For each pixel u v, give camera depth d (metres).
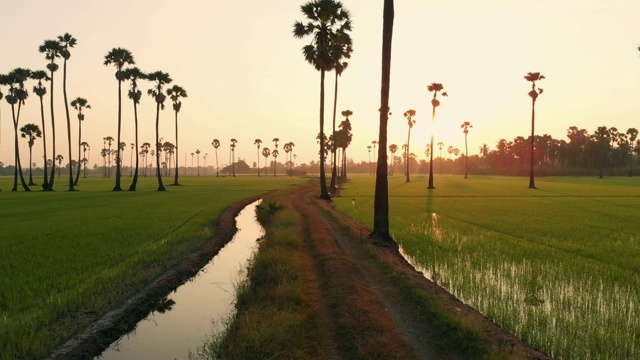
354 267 14.58
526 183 99.94
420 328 9.33
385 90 20.22
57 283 12.40
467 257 16.66
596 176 164.88
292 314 9.82
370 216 31.52
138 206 39.25
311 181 105.19
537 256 16.72
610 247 18.62
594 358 7.91
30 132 95.94
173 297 13.14
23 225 25.16
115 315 10.58
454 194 61.03
